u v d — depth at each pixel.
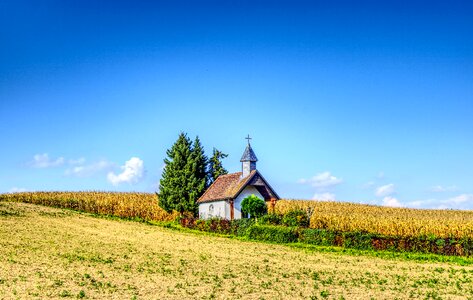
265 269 39.66
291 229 60.16
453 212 120.12
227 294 29.81
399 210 119.06
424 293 31.78
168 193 91.81
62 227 65.94
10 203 92.06
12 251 44.12
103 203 98.00
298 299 29.06
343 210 110.69
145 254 46.06
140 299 28.00
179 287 31.41
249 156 76.88
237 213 74.88
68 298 27.77
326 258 47.56
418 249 55.56
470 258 51.94
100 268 37.62
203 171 92.56
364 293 31.23
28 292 28.88
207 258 44.88
